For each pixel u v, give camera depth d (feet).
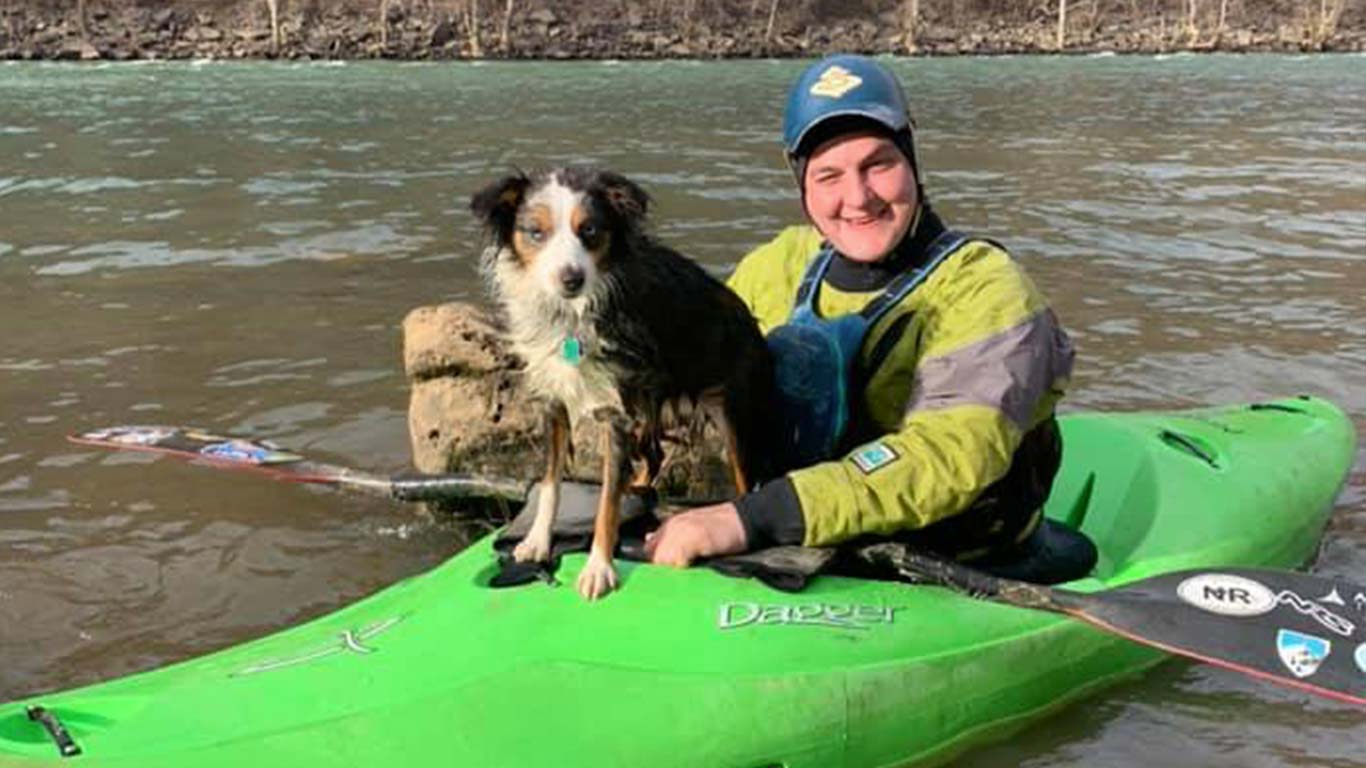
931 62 54.95
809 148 5.54
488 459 7.74
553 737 4.68
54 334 11.11
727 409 5.89
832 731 5.02
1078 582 5.98
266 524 7.66
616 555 5.59
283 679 4.95
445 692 4.78
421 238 15.01
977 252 5.49
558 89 38.24
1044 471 5.79
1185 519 6.75
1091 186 19.44
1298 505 7.19
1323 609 5.49
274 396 9.62
